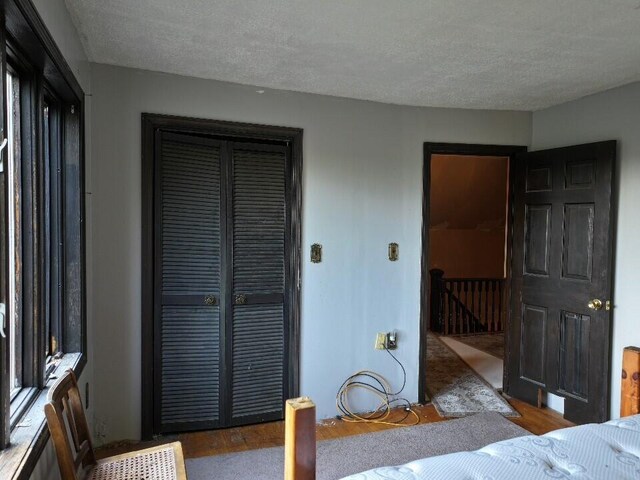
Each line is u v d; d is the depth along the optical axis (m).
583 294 3.00
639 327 2.74
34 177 1.69
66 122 2.19
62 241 2.20
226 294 2.89
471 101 3.21
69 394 1.63
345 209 3.17
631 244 2.79
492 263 7.16
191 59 2.47
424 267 3.38
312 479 1.18
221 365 2.89
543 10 1.85
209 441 2.74
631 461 1.29
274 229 3.03
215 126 2.80
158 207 2.71
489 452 1.34
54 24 1.67
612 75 2.65
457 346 5.27
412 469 1.24
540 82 2.79
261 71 2.64
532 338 3.38
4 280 1.24
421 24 2.00
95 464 1.66
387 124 3.26
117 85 2.59
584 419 2.98
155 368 2.74
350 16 1.93
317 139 3.08
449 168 5.57
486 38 2.13
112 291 2.62
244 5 1.85
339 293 3.17
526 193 3.42
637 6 1.80
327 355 3.15
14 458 1.22
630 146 2.80
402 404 3.35
